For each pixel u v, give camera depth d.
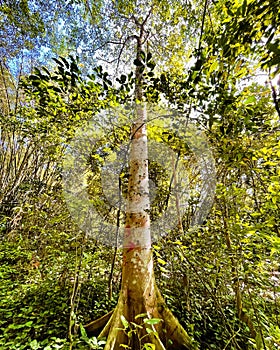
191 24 2.93
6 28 4.33
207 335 2.10
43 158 4.76
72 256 2.48
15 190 5.97
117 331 1.72
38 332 2.07
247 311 1.71
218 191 1.67
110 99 1.83
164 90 1.56
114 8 3.29
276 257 1.59
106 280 2.97
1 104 5.84
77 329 1.98
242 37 0.88
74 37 3.63
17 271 3.49
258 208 1.58
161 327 1.83
